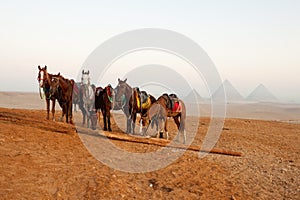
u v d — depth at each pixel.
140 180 9.19
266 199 8.42
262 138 19.56
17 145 10.59
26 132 12.61
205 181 9.50
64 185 7.93
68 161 9.91
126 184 8.62
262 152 15.02
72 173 8.86
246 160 13.01
